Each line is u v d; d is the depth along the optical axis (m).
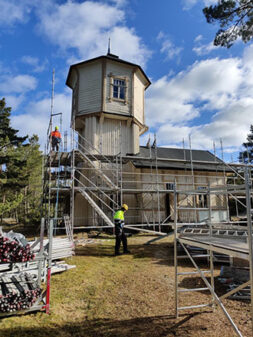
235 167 18.19
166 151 20.12
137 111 18.70
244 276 5.30
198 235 4.50
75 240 11.39
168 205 16.41
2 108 21.78
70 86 20.53
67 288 5.20
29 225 20.73
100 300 4.60
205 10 10.38
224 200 18.05
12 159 20.95
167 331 3.40
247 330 3.33
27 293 3.97
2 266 4.71
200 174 18.02
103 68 17.45
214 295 3.19
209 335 3.25
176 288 3.89
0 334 3.33
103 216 12.68
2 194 23.80
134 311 4.09
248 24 9.93
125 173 15.62
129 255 8.54
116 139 17.67
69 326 3.62
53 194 15.56
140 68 18.66
